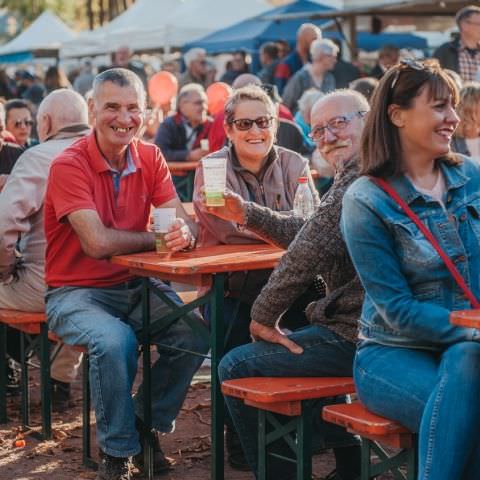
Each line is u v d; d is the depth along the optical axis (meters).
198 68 19.55
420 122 3.99
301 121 11.06
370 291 4.02
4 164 8.15
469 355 3.75
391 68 4.09
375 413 4.10
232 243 5.79
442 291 4.00
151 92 13.20
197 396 7.15
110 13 47.50
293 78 13.97
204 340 5.10
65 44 31.12
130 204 5.75
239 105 5.66
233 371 4.70
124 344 5.17
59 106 6.43
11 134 9.48
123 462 5.15
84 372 5.72
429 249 3.99
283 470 4.86
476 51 11.85
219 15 24.81
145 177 5.82
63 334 5.46
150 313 5.59
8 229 6.09
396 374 3.97
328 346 4.64
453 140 8.41
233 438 5.61
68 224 5.61
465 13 11.75
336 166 4.99
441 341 3.87
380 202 4.02
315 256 4.55
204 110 12.82
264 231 5.24
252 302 5.64
